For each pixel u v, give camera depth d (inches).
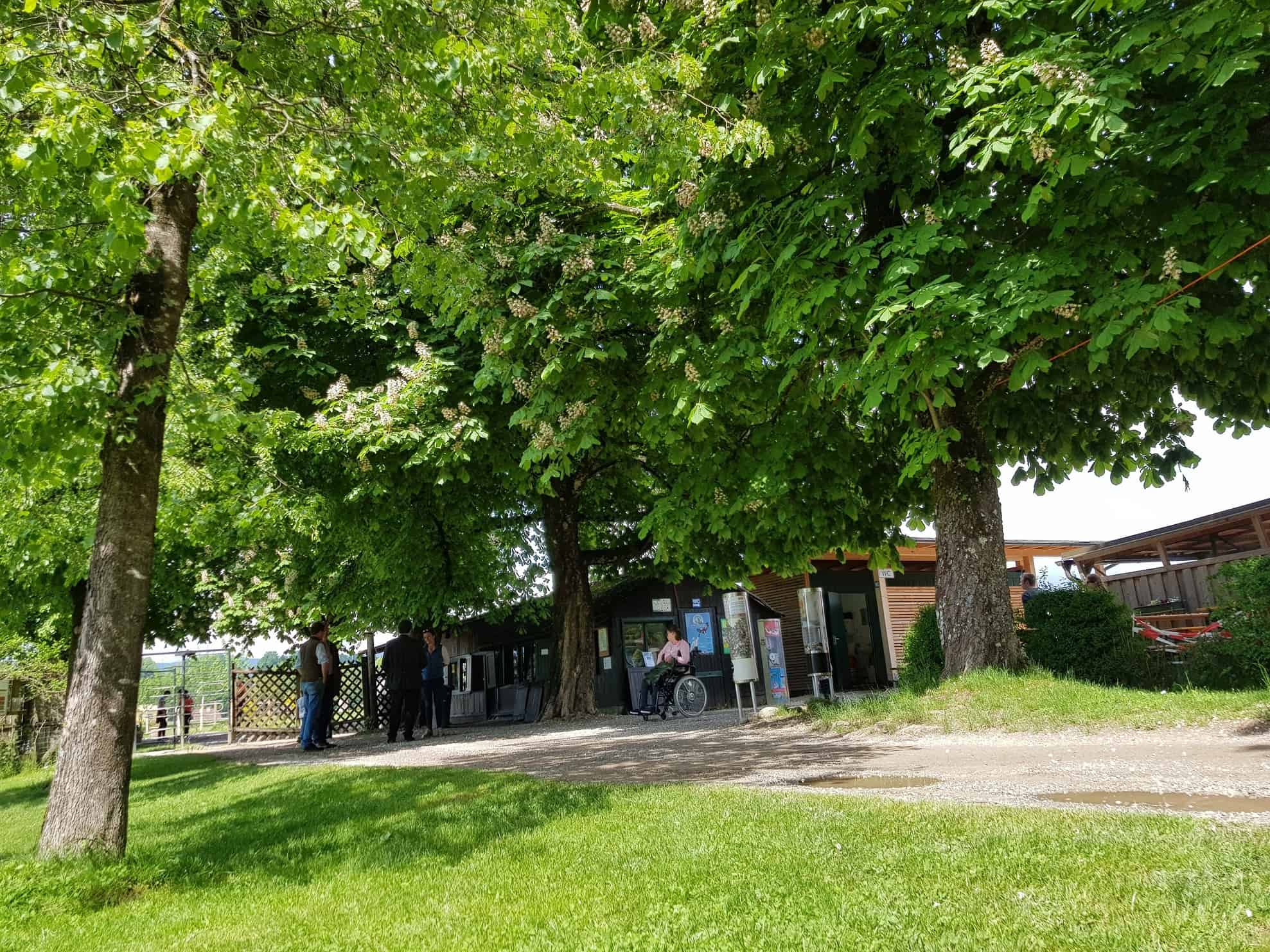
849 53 322.3
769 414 443.5
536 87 271.4
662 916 133.1
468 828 227.8
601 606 808.9
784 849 166.7
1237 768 229.9
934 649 544.1
